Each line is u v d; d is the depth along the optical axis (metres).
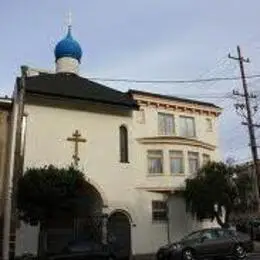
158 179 33.41
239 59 35.62
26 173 25.31
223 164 32.97
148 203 32.88
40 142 29.78
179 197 34.34
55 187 24.50
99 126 32.25
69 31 39.03
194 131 36.75
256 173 32.81
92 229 30.05
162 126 35.31
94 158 31.36
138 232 31.70
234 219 43.34
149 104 35.09
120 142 33.06
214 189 31.45
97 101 32.03
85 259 23.00
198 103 37.44
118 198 31.45
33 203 24.59
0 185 28.75
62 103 31.33
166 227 33.09
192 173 34.72
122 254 30.03
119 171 32.09
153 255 30.48
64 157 30.31
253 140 33.31
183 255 24.28
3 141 29.92
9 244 19.39
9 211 19.77
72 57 37.72
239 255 25.34
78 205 31.09
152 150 34.06
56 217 29.67
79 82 34.97
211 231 25.52
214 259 25.36
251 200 33.34
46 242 27.56
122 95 34.59
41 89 30.55
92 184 30.62
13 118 29.23
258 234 38.09
